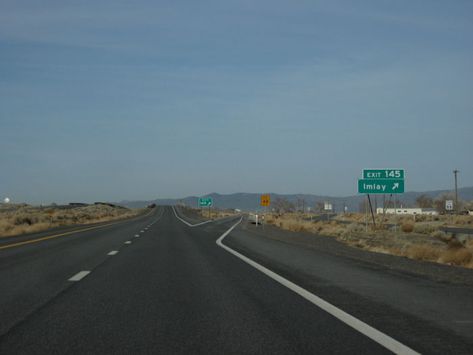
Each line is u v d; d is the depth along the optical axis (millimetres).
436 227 51688
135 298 11602
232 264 18844
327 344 7730
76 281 14281
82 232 44219
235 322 9203
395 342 7832
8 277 15117
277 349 7465
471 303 11164
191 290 12750
